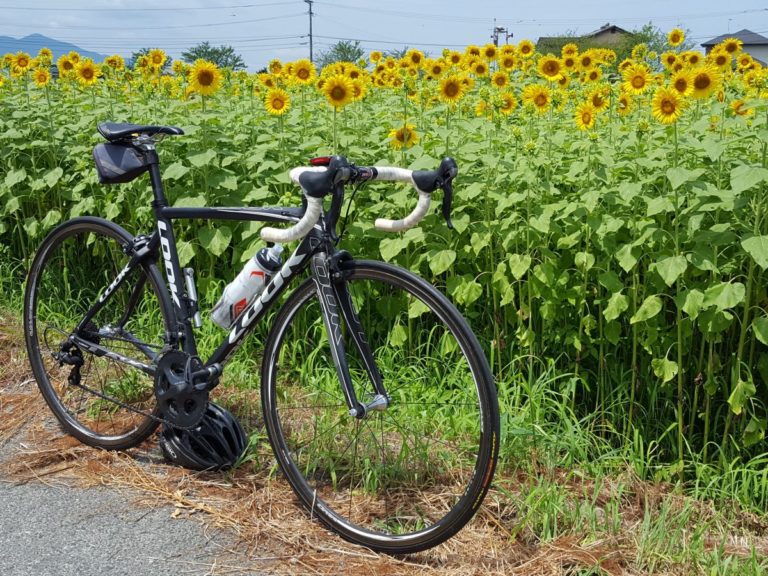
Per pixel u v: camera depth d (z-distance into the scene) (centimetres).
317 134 478
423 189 231
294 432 295
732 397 301
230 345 279
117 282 316
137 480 290
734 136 371
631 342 356
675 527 278
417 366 372
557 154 422
